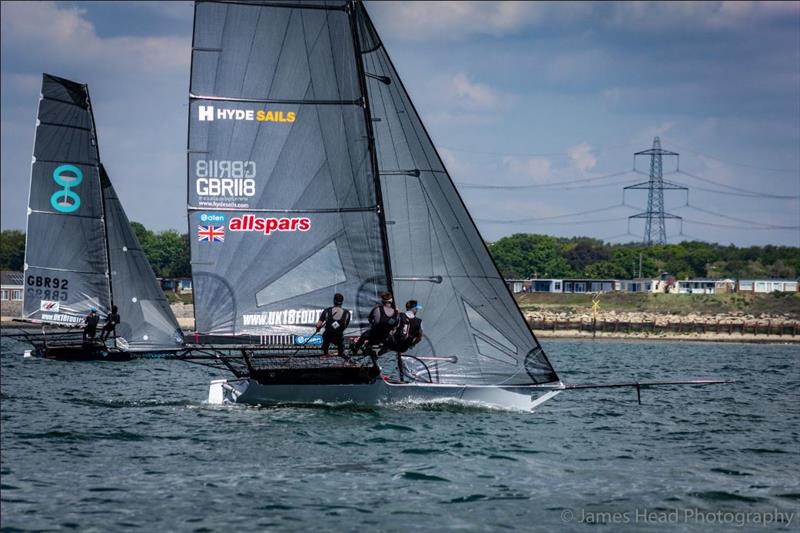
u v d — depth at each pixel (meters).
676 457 48.97
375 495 39.94
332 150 56.91
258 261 56.81
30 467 43.69
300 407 57.50
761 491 42.16
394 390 57.31
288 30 56.34
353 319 57.31
